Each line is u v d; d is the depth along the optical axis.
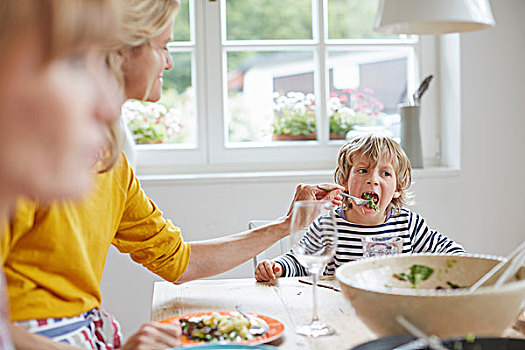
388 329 0.81
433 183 2.59
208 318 1.02
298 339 0.96
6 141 0.36
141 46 0.96
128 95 1.02
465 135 2.60
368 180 1.78
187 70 2.64
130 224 1.28
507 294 0.78
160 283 1.44
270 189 2.50
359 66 2.73
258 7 2.66
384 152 1.79
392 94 2.76
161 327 0.88
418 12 1.37
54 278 1.00
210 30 2.61
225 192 2.48
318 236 1.03
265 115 2.69
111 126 0.98
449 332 0.79
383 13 1.44
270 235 1.43
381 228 1.78
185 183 2.46
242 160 2.66
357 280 0.98
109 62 0.89
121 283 2.45
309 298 1.24
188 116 2.66
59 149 0.36
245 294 1.30
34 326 0.95
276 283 1.41
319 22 2.67
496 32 2.59
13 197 0.40
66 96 0.36
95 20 0.38
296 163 2.69
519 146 2.63
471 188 2.62
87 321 1.04
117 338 1.12
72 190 0.38
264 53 2.67
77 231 1.03
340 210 1.83
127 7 0.89
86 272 1.04
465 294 0.77
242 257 1.39
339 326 1.03
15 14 0.36
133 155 2.48
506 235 2.65
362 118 2.75
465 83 2.59
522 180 2.64
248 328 0.99
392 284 1.02
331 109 2.72
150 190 2.46
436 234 1.79
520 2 2.59
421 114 2.75
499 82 2.60
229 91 2.67
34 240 0.97
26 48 0.36
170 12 0.96
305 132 2.72
